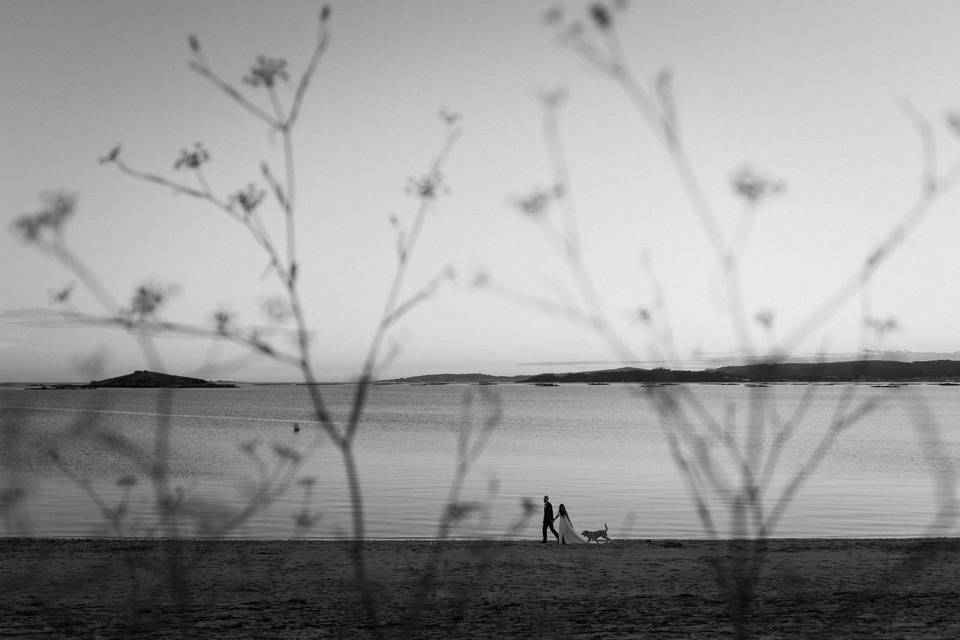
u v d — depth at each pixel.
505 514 24.31
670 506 27.16
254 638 8.45
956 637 8.01
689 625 9.16
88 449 42.59
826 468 43.59
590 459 49.12
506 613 9.64
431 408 155.12
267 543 16.52
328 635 8.62
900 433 80.38
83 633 8.41
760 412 1.83
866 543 16.78
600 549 16.42
